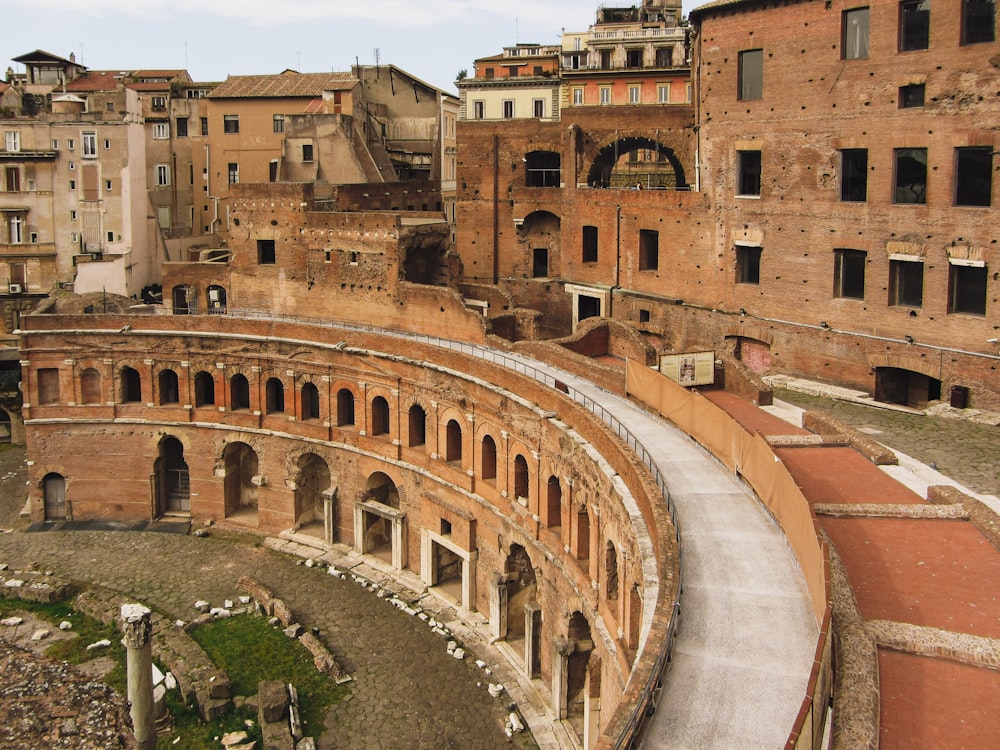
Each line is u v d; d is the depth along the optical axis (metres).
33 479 74.00
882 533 33.28
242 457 74.56
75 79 118.56
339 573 64.31
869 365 56.38
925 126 52.59
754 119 60.94
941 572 30.45
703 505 36.75
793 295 60.16
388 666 53.31
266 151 101.69
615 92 86.88
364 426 66.31
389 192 86.31
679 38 90.19
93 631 57.69
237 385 72.56
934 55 51.91
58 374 73.75
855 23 55.66
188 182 108.25
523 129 78.19
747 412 48.41
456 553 59.25
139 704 44.28
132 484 73.75
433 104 106.12
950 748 22.19
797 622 28.41
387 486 67.75
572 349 60.94
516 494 54.53
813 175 58.25
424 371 61.44
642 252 70.25
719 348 64.50
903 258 54.25
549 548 50.25
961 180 51.84
